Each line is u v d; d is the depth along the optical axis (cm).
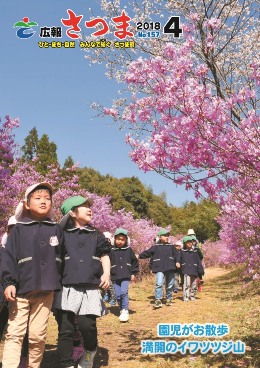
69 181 1516
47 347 516
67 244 385
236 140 365
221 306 874
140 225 1625
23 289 331
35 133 3953
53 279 342
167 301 909
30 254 337
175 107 377
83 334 375
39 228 350
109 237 824
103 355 493
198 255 998
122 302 731
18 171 1184
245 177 407
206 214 3488
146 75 392
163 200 5241
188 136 376
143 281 1402
